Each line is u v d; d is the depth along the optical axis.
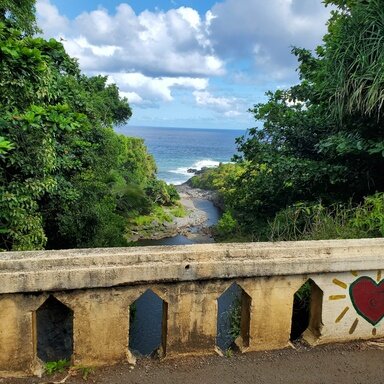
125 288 2.23
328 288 2.54
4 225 6.90
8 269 2.07
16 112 5.41
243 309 2.54
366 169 5.48
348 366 2.44
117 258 2.21
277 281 2.45
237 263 2.34
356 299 2.60
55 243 12.09
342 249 2.53
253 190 7.44
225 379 2.29
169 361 2.38
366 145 4.86
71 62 10.58
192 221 35.09
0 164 6.82
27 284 2.07
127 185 30.56
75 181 12.34
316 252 2.49
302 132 6.90
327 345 2.61
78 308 2.20
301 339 2.67
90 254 2.21
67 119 5.35
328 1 6.34
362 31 4.75
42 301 2.14
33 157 7.06
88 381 2.22
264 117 7.68
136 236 28.72
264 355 2.50
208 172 63.03
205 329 2.40
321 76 5.97
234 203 8.20
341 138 5.18
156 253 2.27
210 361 2.42
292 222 5.03
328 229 4.07
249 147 7.84
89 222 12.16
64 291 2.15
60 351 7.34
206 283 2.34
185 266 2.27
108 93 27.67
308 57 7.55
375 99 4.42
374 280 2.60
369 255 2.54
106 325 2.25
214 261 2.32
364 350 2.59
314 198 6.11
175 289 2.31
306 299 3.33
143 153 45.78
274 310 2.48
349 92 4.91
